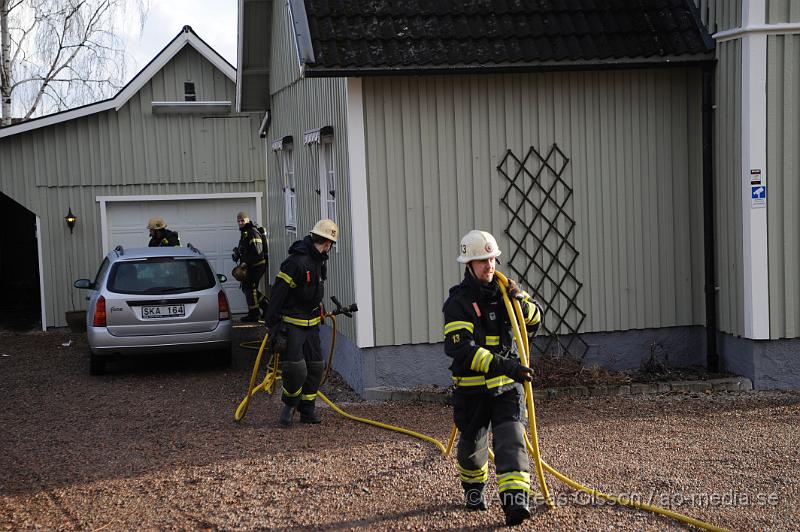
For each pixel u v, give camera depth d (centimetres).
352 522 605
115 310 1191
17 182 1759
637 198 1073
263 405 1007
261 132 1842
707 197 1048
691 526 582
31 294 2181
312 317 891
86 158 1800
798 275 988
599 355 1080
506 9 1040
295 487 684
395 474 705
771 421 855
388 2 1031
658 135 1072
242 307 1919
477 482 610
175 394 1103
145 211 1856
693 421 861
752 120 970
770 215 979
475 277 582
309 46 957
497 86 1037
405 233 1023
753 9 959
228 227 1905
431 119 1023
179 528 610
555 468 713
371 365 1023
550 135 1052
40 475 746
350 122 1004
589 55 1002
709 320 1055
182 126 1859
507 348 592
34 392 1141
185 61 1856
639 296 1081
